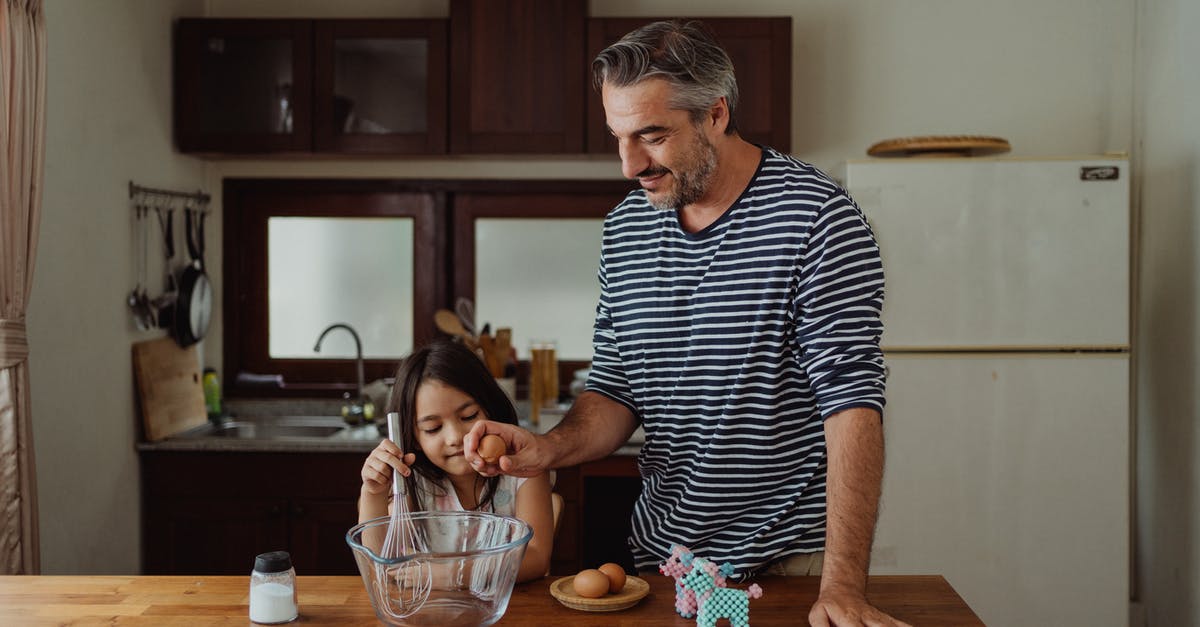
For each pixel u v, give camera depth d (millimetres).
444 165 3525
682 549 1233
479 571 1154
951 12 3461
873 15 3473
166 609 1301
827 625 1176
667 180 1373
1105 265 2881
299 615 1278
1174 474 3123
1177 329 3102
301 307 3604
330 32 3201
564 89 3184
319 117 3205
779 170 1442
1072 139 3436
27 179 2227
